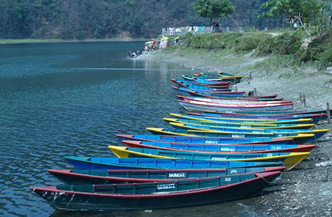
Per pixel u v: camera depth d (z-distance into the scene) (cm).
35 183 2684
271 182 2391
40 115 4512
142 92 5778
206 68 8206
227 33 10056
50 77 7662
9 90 6247
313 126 3434
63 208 2244
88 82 6881
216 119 3803
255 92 5050
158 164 2567
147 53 11619
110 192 2242
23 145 3444
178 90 5441
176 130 3338
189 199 2259
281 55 6494
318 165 2644
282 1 7175
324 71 5225
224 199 2317
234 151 2841
